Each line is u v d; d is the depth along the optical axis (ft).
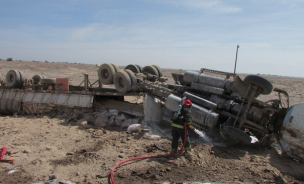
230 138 25.39
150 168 20.08
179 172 19.63
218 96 29.50
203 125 27.25
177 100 28.84
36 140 26.25
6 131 29.22
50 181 17.39
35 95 39.78
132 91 34.45
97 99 37.50
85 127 31.60
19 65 175.42
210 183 17.97
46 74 126.62
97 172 19.17
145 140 26.84
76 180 17.84
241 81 26.78
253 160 22.54
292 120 23.07
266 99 67.87
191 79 31.01
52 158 21.66
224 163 21.67
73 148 24.22
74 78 109.70
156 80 38.42
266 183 18.43
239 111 26.11
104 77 37.96
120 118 32.19
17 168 19.53
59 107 38.06
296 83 174.40
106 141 26.17
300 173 20.66
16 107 40.27
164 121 31.91
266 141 25.73
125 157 22.12
